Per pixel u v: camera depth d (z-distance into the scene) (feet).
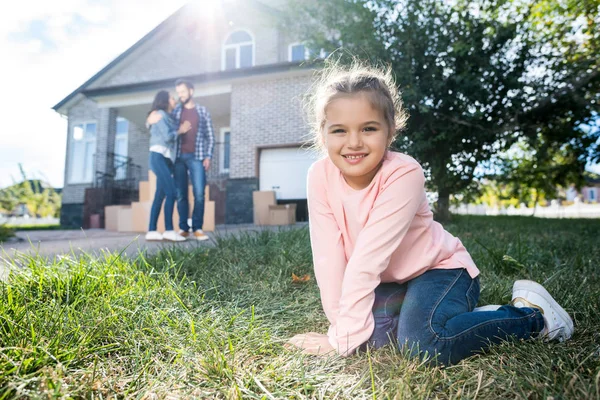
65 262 6.36
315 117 5.16
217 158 40.27
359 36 18.86
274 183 31.58
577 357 3.55
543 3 20.54
